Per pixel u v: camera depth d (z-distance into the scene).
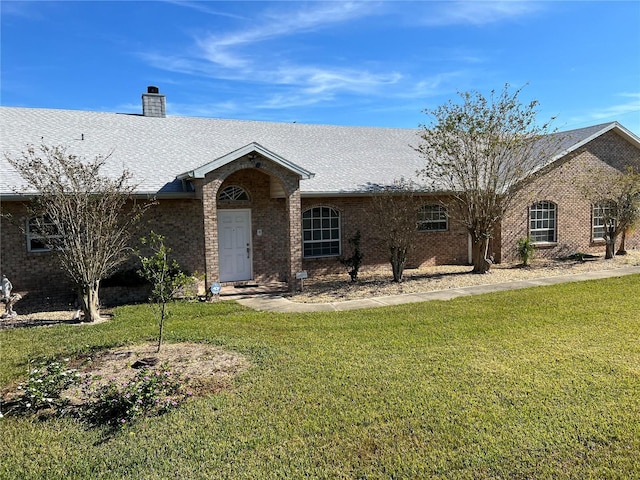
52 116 15.28
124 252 12.37
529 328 8.38
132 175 12.28
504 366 6.38
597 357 6.66
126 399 5.05
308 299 12.05
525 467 4.03
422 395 5.49
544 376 5.98
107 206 10.80
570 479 3.85
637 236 20.72
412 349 7.29
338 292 12.82
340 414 5.06
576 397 5.33
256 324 9.27
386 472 4.01
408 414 5.03
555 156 17.22
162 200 13.41
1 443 4.68
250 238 15.02
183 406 5.34
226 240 14.74
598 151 19.05
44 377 5.62
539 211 18.45
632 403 5.15
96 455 4.39
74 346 7.93
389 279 14.66
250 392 5.71
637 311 9.41
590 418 4.82
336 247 16.17
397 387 5.75
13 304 11.75
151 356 7.16
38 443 4.65
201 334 8.48
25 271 12.04
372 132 20.17
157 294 7.59
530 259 17.52
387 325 8.91
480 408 5.12
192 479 3.96
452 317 9.39
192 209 13.78
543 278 14.17
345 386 5.83
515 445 4.36
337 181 15.66
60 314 11.11
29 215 11.91
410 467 4.06
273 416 5.05
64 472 4.14
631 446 4.31
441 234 17.53
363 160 17.61
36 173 10.53
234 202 14.74
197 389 5.85
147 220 13.27
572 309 9.76
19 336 8.77
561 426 4.68
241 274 14.98
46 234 10.38
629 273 14.59
